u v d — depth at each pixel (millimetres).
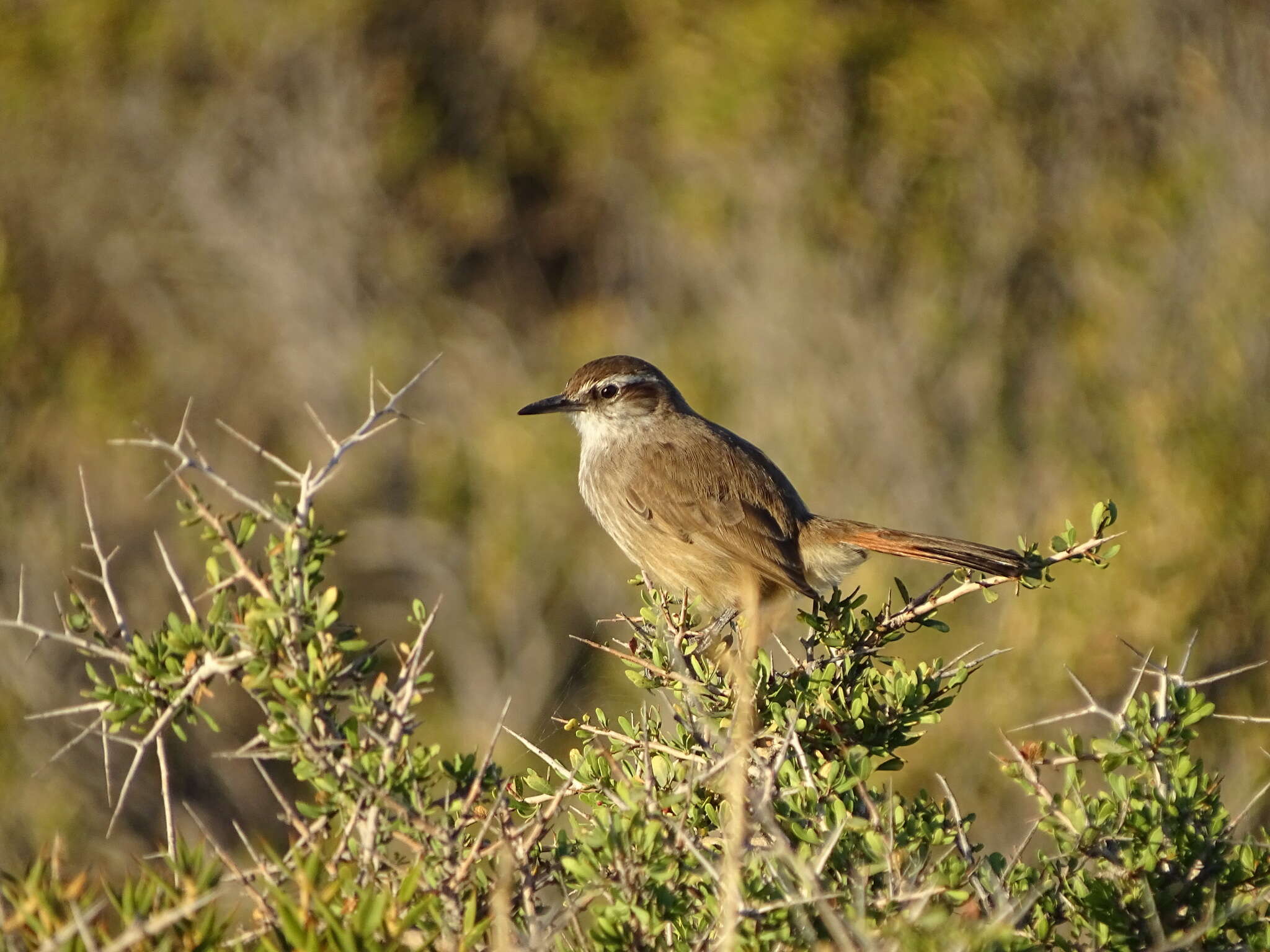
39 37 19312
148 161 19109
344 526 17484
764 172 17609
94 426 17656
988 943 3488
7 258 18406
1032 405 15352
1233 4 16141
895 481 15055
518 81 19594
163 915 3252
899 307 16250
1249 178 15430
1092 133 16906
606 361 9062
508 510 17297
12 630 14492
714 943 3846
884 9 18359
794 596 8336
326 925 3541
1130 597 12109
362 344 18562
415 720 4188
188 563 16281
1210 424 13594
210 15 18969
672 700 5117
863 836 4113
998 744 11570
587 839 3982
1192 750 11328
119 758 14195
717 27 18984
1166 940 4207
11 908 3934
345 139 19125
